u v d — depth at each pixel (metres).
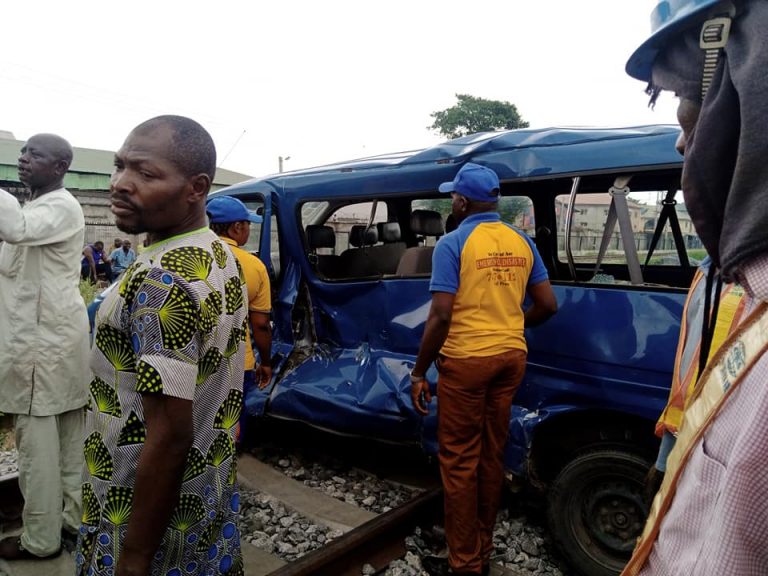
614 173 2.88
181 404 1.36
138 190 1.43
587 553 2.98
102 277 14.34
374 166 3.73
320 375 3.94
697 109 0.94
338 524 3.39
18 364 2.81
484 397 2.73
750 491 0.74
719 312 1.02
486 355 2.66
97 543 1.47
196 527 1.52
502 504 3.69
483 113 33.19
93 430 1.50
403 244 5.05
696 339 1.22
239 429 3.53
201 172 1.49
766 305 0.80
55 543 3.00
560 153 3.00
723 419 0.83
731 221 0.81
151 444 1.35
